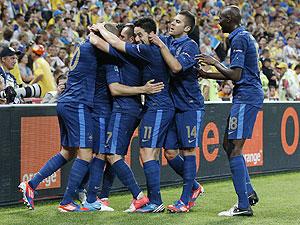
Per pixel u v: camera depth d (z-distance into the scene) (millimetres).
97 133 20141
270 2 60125
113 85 19547
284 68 41000
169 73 19594
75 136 19531
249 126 19172
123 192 24078
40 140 21484
